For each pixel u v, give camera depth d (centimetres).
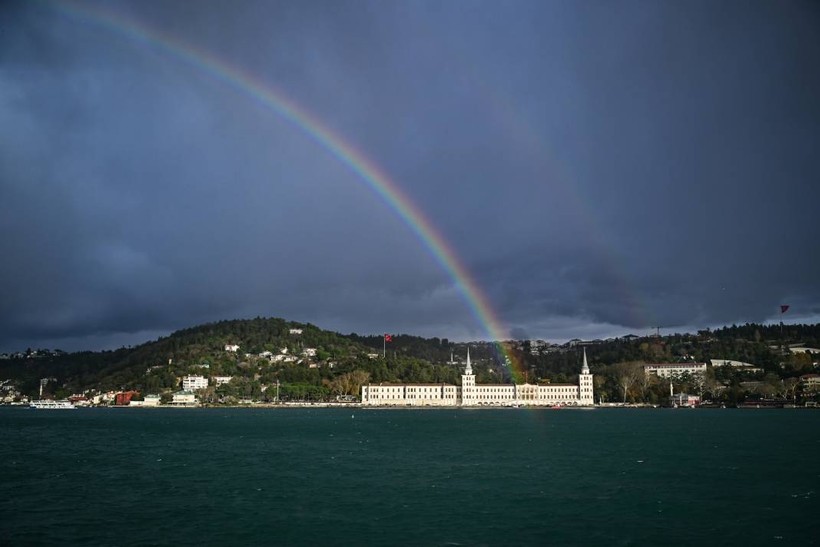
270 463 12794
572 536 6650
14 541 6469
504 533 6769
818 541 6425
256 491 9281
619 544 6359
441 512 7781
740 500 8431
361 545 6319
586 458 13475
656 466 11962
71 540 6512
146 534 6738
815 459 12950
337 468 11944
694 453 14325
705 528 6950
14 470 11619
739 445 16362
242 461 13162
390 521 7319
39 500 8550
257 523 7212
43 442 18200
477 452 14962
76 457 13938
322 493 9112
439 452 15012
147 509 7969
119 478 10600
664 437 19412
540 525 7112
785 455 13762
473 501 8481
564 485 9756
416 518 7462
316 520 7369
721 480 10131
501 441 18250
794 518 7375
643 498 8619
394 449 15838
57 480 10362
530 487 9594
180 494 9025
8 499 8612
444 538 6581
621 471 11294
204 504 8281
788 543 6359
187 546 6297
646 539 6525
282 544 6362
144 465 12450
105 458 13738
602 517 7488
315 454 14625
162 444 17525
